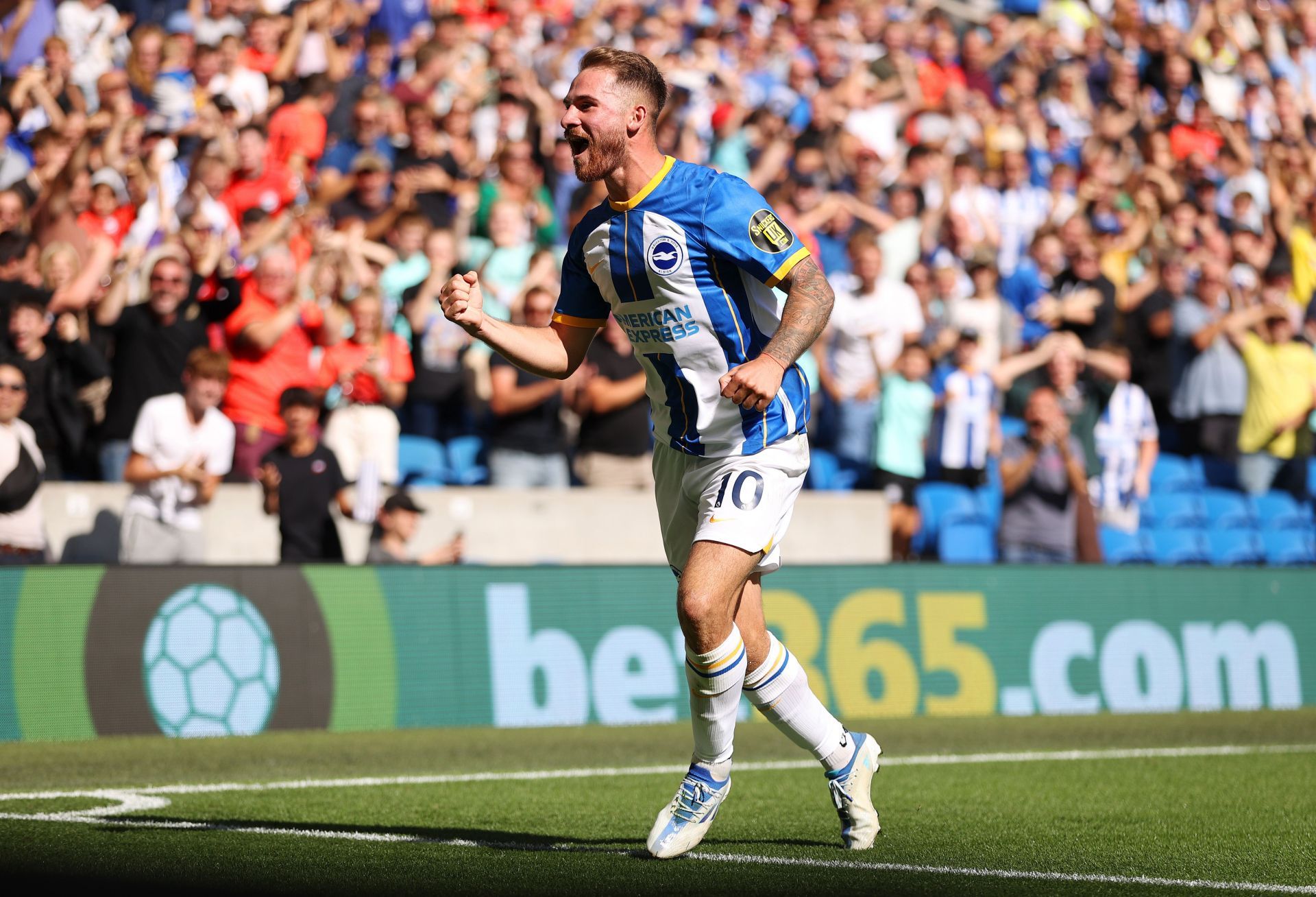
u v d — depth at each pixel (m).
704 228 13.68
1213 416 44.59
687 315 13.90
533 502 33.56
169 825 16.00
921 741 27.39
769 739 27.64
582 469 35.31
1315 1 64.81
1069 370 39.44
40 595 25.94
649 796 19.27
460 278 14.41
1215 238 50.31
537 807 18.06
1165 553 41.97
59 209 33.75
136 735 26.55
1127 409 40.97
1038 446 36.97
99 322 32.97
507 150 39.34
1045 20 62.25
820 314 13.44
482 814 17.41
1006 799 19.28
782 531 14.30
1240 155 56.03
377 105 40.59
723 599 13.59
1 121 36.78
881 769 22.81
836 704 31.67
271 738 26.73
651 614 31.36
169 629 26.95
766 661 14.52
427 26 48.75
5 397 28.45
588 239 14.29
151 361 31.33
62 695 25.98
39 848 14.20
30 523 28.77
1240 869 13.84
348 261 35.44
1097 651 34.50
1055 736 28.39
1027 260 45.00
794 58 52.53
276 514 30.14
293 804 18.12
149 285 32.19
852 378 39.44
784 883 12.64
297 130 41.16
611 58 13.88
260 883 12.39
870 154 45.06
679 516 14.67
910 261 44.09
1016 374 41.34
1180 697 35.22
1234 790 20.28
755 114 46.59
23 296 31.00
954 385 39.56
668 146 44.31
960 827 16.67
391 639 28.77
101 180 36.03
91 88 42.31
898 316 39.78
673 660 31.47
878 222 44.06
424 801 18.56
